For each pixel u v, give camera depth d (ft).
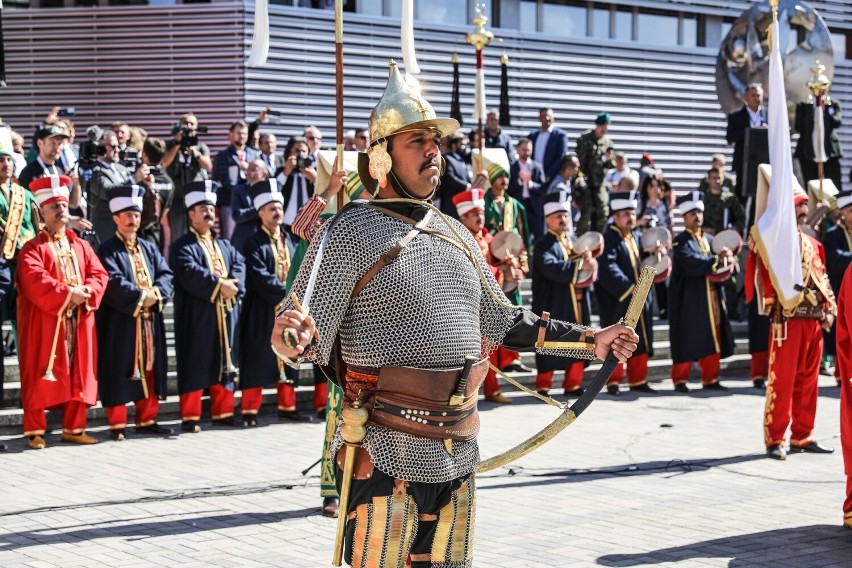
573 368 42.93
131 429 35.88
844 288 24.11
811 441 32.71
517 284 40.42
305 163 43.88
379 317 13.26
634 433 35.50
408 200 13.74
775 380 31.76
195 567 21.11
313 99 57.36
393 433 13.21
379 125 13.66
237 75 55.36
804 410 32.63
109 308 34.24
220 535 23.35
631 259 44.29
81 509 25.44
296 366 12.78
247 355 36.70
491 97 62.54
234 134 46.44
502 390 44.16
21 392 32.65
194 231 36.24
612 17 67.15
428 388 13.25
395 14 59.93
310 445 33.30
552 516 25.04
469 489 13.82
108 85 56.29
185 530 23.75
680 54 69.26
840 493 27.66
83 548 22.35
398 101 13.67
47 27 56.59
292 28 56.70
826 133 54.19
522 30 63.72
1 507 25.59
